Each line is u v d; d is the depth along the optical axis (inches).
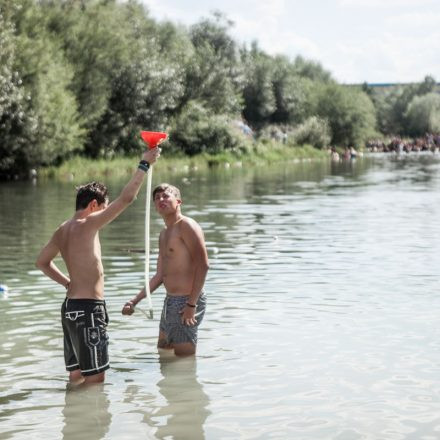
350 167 2028.8
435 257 490.9
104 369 251.6
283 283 403.9
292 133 3125.0
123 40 1920.5
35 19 1544.0
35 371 263.0
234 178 1486.2
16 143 1428.4
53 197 1016.9
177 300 279.0
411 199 958.4
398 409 223.6
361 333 304.3
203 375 256.4
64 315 253.4
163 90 2059.5
